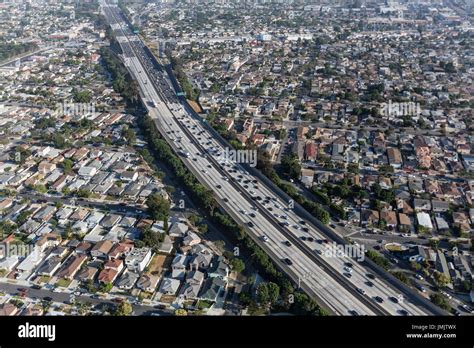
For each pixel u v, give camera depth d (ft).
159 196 619.26
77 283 488.85
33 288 480.64
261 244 542.57
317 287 472.44
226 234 574.97
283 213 610.24
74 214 608.19
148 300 465.47
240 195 653.30
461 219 602.03
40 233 568.41
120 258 524.11
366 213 613.11
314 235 563.89
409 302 454.81
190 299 467.11
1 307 443.32
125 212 625.00
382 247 556.92
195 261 505.66
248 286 486.79
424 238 574.97
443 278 487.20
